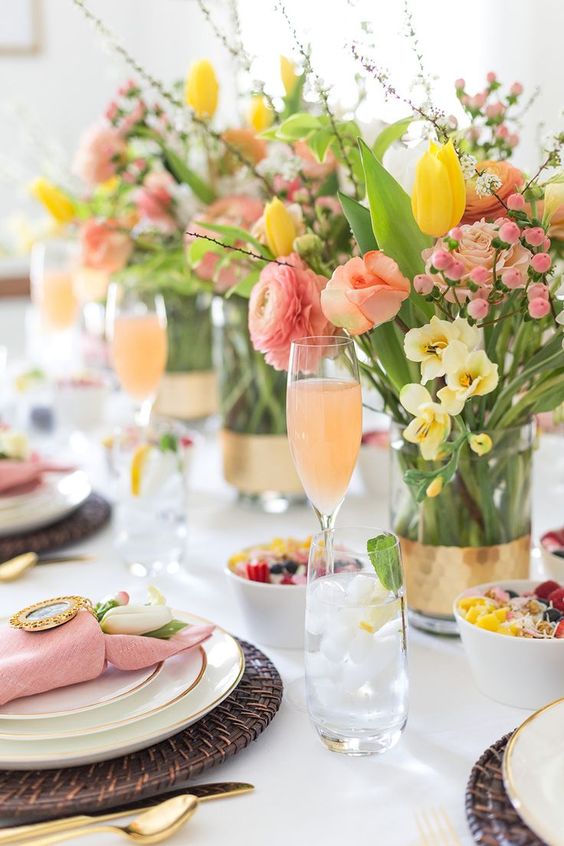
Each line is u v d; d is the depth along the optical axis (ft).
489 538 3.70
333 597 3.10
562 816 2.69
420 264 3.45
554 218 3.38
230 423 4.96
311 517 4.91
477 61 8.98
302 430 3.45
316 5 3.86
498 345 3.63
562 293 3.52
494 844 2.71
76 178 6.09
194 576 4.29
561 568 3.80
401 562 3.11
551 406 3.66
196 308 6.22
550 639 3.24
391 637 3.09
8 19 13.61
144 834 2.80
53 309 7.36
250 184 4.86
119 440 4.34
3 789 2.92
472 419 3.62
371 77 3.69
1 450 5.01
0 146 13.08
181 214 5.11
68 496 4.86
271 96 4.09
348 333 3.44
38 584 4.21
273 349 3.71
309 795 2.98
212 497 5.22
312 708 3.15
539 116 8.36
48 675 3.15
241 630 3.83
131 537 4.29
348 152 3.92
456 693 3.43
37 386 6.72
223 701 3.27
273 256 3.89
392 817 2.90
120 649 3.22
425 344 3.31
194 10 12.91
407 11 3.63
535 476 5.00
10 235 11.66
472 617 3.39
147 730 3.05
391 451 3.80
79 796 2.88
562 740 2.93
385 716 3.12
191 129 4.90
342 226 4.13
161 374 5.51
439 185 3.15
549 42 8.18
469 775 3.04
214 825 2.88
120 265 5.41
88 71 14.11
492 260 3.24
